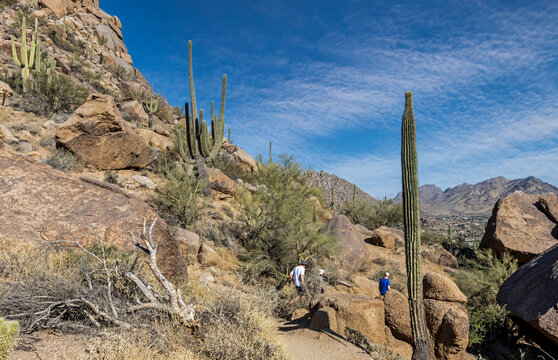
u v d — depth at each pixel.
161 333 4.16
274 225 14.22
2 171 7.31
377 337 7.19
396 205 31.44
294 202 15.09
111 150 16.22
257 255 12.80
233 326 4.77
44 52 31.89
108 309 4.39
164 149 21.58
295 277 10.63
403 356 6.82
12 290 4.16
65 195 7.38
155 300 4.72
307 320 8.49
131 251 6.69
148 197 14.75
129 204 7.60
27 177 7.42
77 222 6.70
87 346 3.55
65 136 15.19
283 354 4.77
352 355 6.14
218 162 24.45
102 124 15.70
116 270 4.99
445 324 6.62
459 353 6.52
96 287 4.73
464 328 6.53
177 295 4.81
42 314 4.00
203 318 4.95
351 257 17.28
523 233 18.70
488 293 10.76
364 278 15.16
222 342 4.29
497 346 7.78
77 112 15.58
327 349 6.31
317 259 14.50
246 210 14.91
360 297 8.10
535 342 7.53
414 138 5.52
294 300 10.61
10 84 23.00
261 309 6.18
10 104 20.25
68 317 4.31
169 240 7.49
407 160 5.56
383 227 25.23
